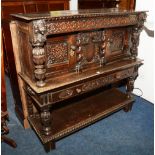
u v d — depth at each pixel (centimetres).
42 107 167
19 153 186
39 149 191
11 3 311
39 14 169
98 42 195
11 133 212
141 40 255
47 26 146
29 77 179
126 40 223
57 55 172
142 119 235
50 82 168
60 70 178
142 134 211
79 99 242
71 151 188
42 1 342
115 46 214
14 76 208
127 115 243
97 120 220
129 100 241
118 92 261
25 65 183
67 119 204
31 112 212
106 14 176
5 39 199
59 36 167
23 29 163
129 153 186
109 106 227
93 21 172
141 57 263
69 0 371
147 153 186
